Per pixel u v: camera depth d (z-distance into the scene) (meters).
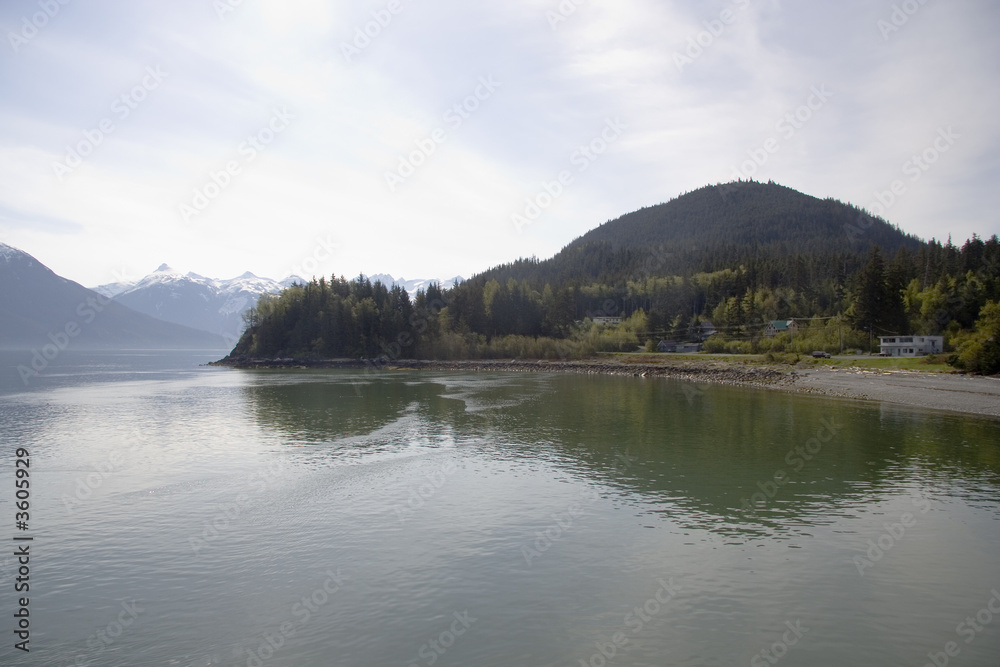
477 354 148.88
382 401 66.31
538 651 14.93
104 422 50.62
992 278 110.31
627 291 174.00
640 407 60.56
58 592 18.30
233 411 57.78
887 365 88.06
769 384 86.75
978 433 43.72
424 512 25.58
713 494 28.16
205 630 16.08
